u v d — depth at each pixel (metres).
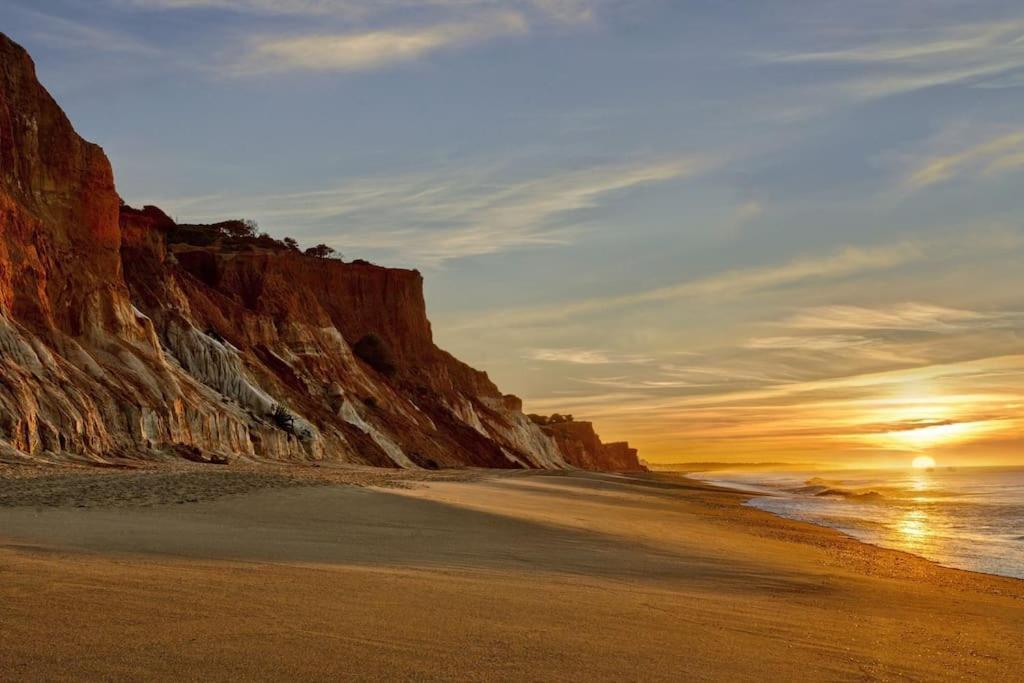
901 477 161.50
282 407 61.22
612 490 55.00
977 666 9.71
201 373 59.28
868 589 16.47
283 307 86.81
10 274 41.53
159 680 6.04
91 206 51.62
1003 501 62.00
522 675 6.99
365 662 6.95
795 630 10.69
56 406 35.91
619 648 8.31
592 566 15.71
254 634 7.50
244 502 21.11
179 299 65.38
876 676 8.52
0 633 6.86
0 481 23.19
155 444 42.56
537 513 26.92
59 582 8.94
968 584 19.61
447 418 107.31
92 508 18.17
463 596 10.41
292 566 11.61
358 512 21.20
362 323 117.88
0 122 45.66
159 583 9.38
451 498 28.67
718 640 9.31
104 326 47.78
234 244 106.31
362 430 74.69
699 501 52.59
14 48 48.88
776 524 36.28
